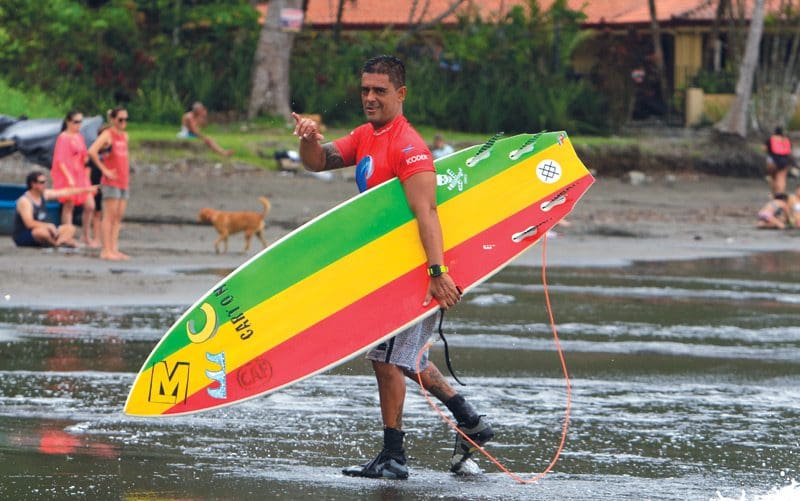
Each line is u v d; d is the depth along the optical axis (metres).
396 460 15.26
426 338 15.48
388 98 15.13
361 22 107.69
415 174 14.94
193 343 15.04
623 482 15.17
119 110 40.84
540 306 34.00
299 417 18.91
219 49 89.25
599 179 83.50
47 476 14.55
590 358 25.59
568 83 96.62
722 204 75.31
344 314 15.04
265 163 71.88
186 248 46.66
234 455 16.20
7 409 18.89
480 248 15.44
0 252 42.06
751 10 106.75
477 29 96.75
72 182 44.03
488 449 17.16
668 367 24.62
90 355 24.19
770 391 22.09
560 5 97.06
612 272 43.59
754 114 99.06
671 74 109.94
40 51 82.69
